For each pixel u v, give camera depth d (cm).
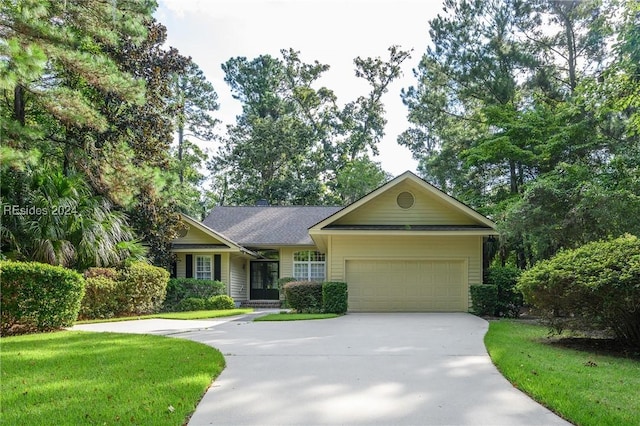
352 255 1661
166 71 1991
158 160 1908
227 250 2077
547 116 2150
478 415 432
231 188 4047
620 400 461
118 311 1503
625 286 727
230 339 895
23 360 662
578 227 1499
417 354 723
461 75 2477
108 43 1479
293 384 539
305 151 3900
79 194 1511
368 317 1392
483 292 1491
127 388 505
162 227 1944
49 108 1212
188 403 455
